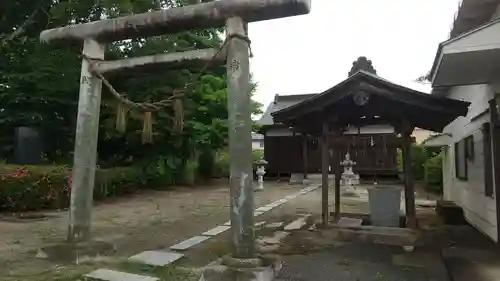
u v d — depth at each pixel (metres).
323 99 6.60
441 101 5.84
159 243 6.09
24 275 4.32
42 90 11.84
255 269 4.02
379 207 7.24
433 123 6.95
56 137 13.50
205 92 15.12
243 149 4.33
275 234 6.79
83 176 5.25
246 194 4.29
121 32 5.25
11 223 7.93
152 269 4.61
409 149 6.69
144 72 5.34
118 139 14.64
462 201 8.77
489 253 5.33
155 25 4.99
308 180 19.42
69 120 13.17
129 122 12.88
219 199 12.68
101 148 15.34
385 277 4.34
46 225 7.70
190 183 18.48
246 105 4.42
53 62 11.62
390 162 19.92
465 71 5.55
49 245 5.18
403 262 4.94
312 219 8.48
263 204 11.31
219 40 15.14
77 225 5.18
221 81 15.77
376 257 5.19
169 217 8.88
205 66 4.80
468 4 5.69
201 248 5.73
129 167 14.53
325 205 7.12
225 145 17.02
